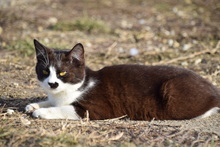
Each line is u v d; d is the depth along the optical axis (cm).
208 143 674
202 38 1641
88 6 2327
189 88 791
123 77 820
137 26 1903
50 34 1672
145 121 793
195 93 789
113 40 1634
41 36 1628
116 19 2045
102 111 801
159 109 795
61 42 1528
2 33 1675
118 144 640
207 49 1424
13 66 1245
